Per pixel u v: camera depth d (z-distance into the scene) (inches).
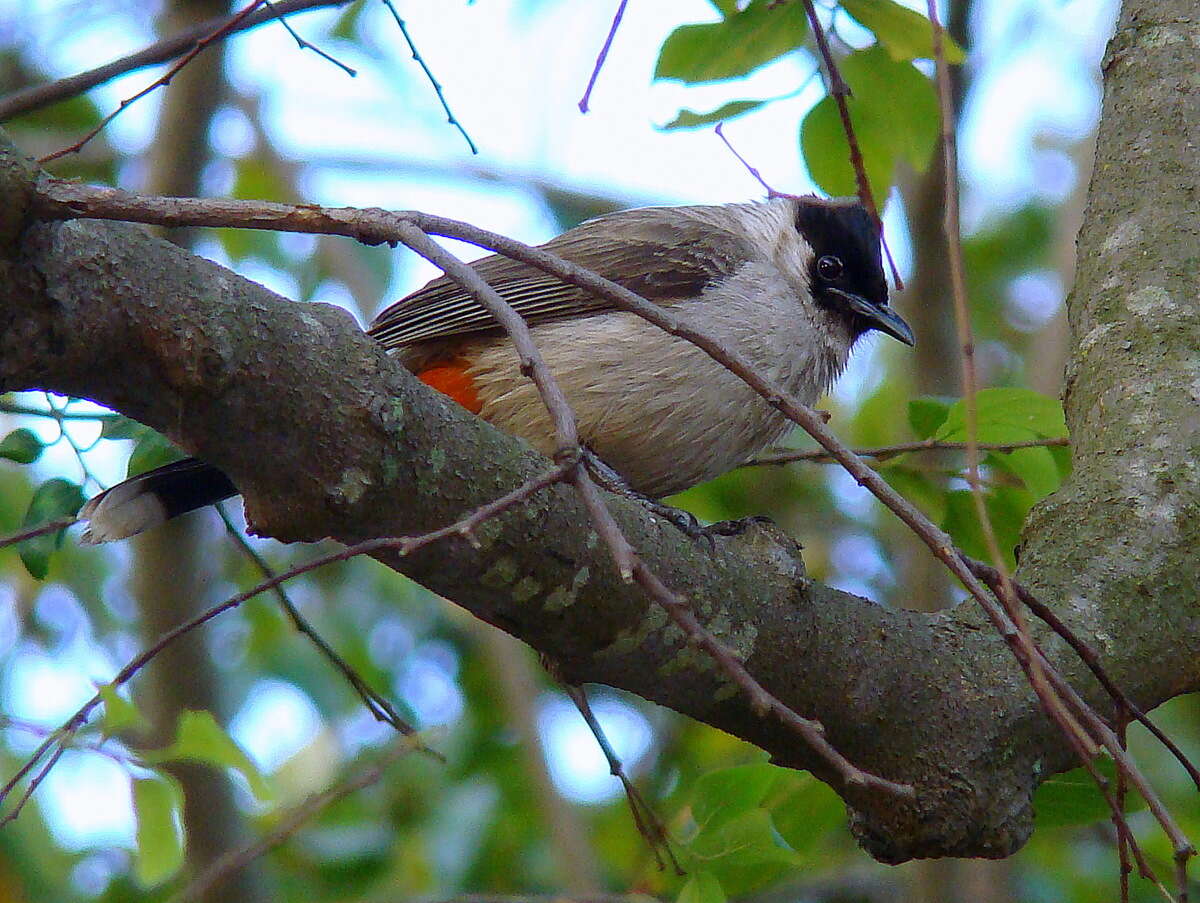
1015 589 267.7
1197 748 633.6
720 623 285.1
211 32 380.8
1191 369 346.9
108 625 624.4
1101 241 376.2
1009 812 299.9
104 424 370.6
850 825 315.9
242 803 557.6
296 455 257.1
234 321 247.9
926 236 600.7
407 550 223.9
